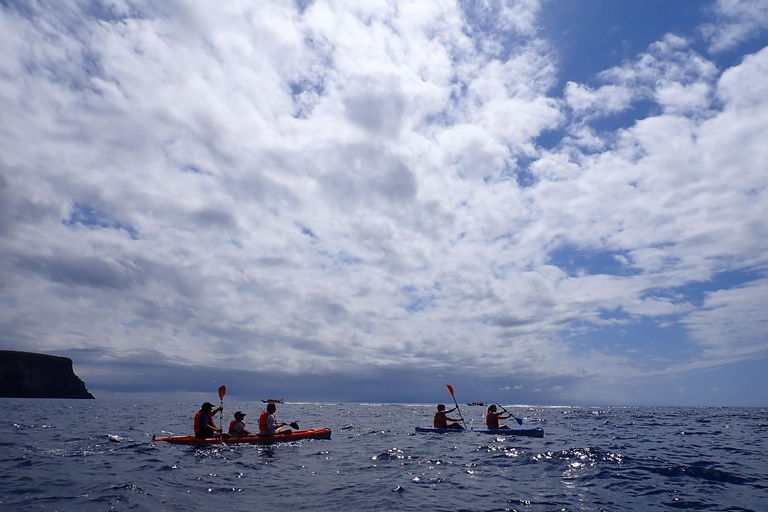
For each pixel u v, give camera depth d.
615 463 10.72
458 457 11.70
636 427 24.58
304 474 9.37
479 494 7.66
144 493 7.36
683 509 6.81
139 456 11.19
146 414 31.25
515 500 7.25
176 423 23.08
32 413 28.59
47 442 13.73
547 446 14.04
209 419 14.22
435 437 16.86
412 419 32.09
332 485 8.32
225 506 6.81
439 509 6.71
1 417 23.48
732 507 6.95
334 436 17.30
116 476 8.69
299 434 15.38
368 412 46.03
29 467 9.48
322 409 54.69
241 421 14.70
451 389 19.59
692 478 9.07
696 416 40.41
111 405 50.06
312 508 6.75
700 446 14.91
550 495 7.62
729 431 21.95
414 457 11.70
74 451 11.91
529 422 29.83
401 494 7.63
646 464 10.58
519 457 11.63
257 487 8.12
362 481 8.67
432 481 8.70
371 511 6.57
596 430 21.92
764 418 36.44
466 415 41.38
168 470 9.45
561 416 39.91
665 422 30.02
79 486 7.77
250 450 12.66
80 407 40.91
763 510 6.81
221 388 14.70
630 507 6.90
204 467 9.88
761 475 9.55
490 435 17.61
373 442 15.05
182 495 7.37
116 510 6.36
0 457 10.66
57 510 6.34
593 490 8.00
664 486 8.32
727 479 9.05
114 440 14.38
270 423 14.58
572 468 10.12
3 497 7.01
